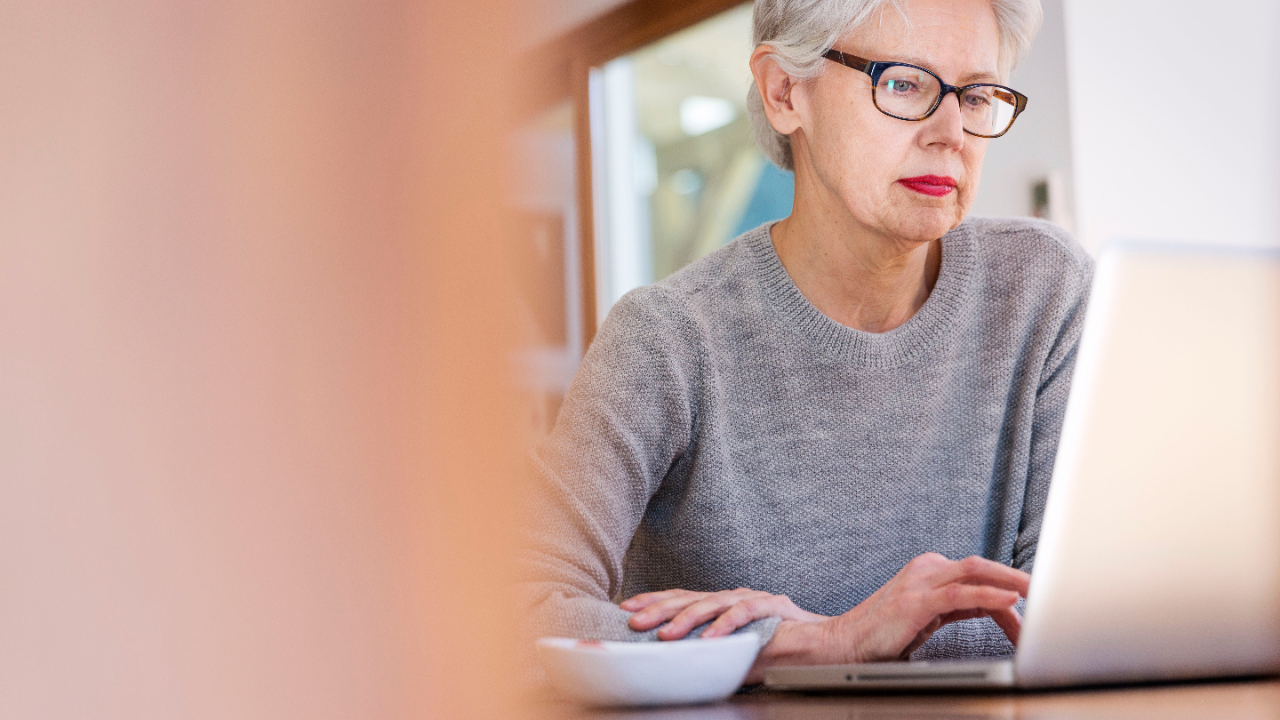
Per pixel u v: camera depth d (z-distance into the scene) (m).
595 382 1.15
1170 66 2.56
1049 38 2.49
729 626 0.86
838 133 1.14
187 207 0.08
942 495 1.21
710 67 3.57
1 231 0.08
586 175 3.48
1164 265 0.55
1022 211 2.54
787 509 1.18
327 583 0.09
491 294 0.10
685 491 1.18
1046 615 0.57
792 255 1.23
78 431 0.08
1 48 0.08
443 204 0.09
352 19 0.09
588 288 3.49
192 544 0.08
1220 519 0.58
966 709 0.54
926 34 1.11
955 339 1.23
